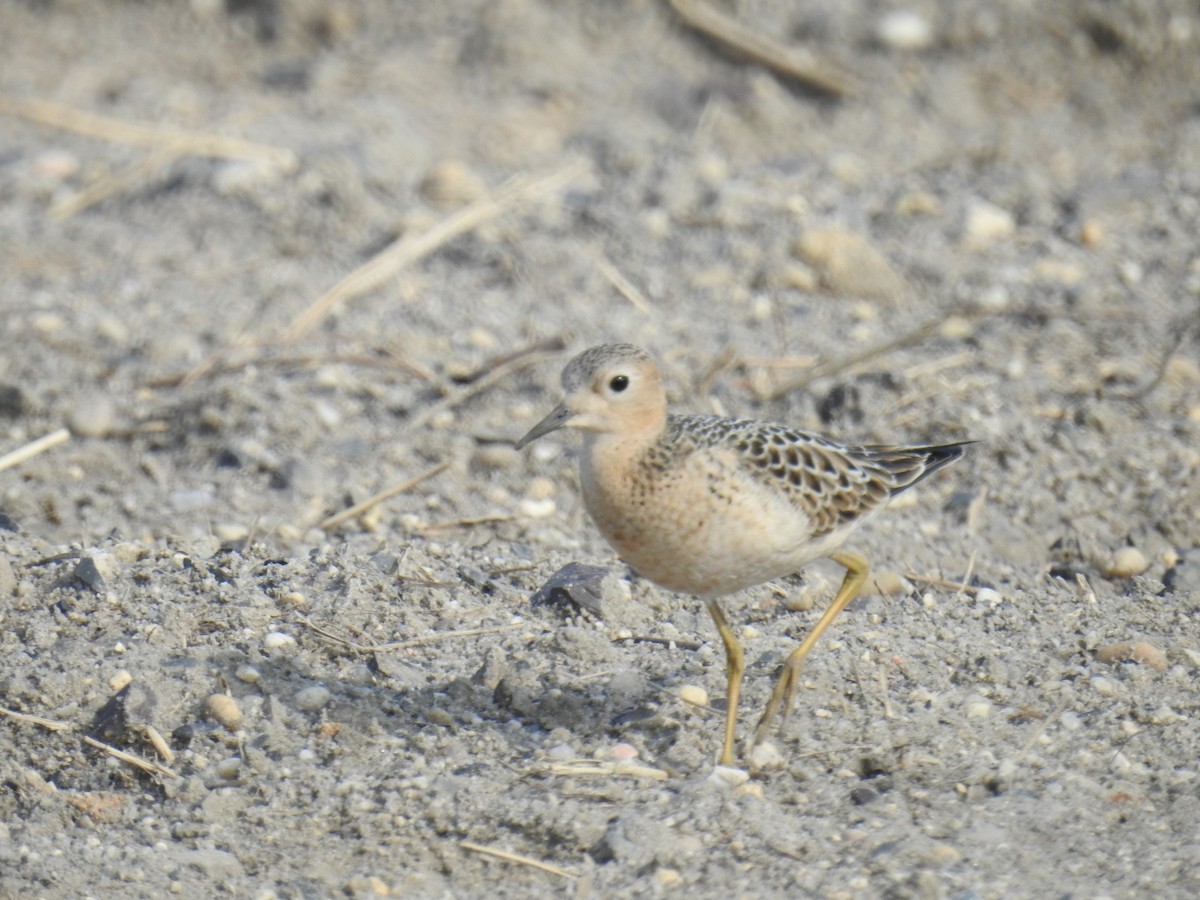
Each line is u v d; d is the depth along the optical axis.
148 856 9.85
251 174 21.17
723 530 10.17
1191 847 9.70
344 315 18.05
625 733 11.00
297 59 25.44
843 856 9.70
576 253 19.56
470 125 23.52
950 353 17.11
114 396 16.42
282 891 9.65
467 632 12.22
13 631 11.79
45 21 26.28
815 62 24.61
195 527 14.02
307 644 11.85
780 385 16.44
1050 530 14.22
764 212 20.47
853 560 11.20
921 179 21.86
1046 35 24.89
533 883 9.65
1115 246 19.77
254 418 15.66
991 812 10.10
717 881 9.54
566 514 14.48
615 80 24.55
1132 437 15.41
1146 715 11.07
